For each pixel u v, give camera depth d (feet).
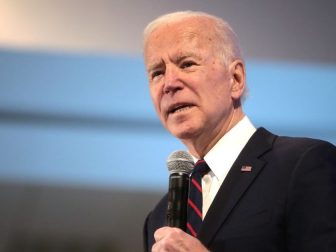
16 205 25.44
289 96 20.27
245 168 8.14
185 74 8.63
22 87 20.66
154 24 9.23
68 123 22.94
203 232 7.72
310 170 7.63
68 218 25.54
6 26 18.29
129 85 20.18
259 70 18.75
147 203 25.26
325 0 18.57
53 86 20.52
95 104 21.72
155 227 9.35
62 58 18.74
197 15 9.17
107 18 18.51
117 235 25.54
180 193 7.85
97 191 25.18
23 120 22.79
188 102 8.55
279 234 7.44
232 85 9.01
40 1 18.51
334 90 19.66
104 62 18.84
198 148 8.96
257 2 18.52
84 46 18.35
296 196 7.48
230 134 8.77
